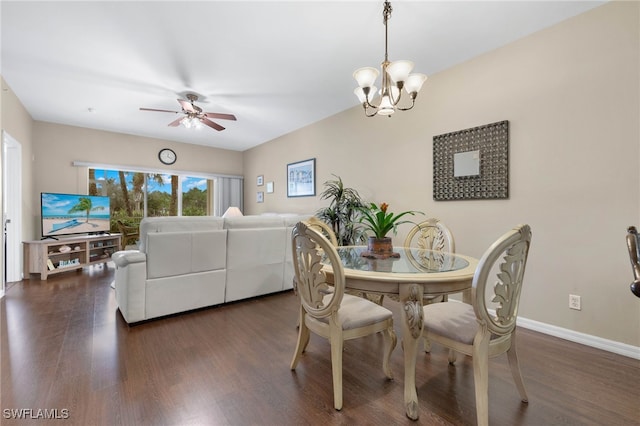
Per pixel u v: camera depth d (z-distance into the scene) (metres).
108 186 5.74
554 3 2.13
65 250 4.46
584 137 2.23
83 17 2.27
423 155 3.32
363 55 2.85
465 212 2.95
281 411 1.51
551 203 2.39
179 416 1.46
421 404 1.57
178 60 2.93
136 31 2.46
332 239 2.80
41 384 1.70
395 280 1.49
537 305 2.48
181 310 2.79
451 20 2.32
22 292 3.53
